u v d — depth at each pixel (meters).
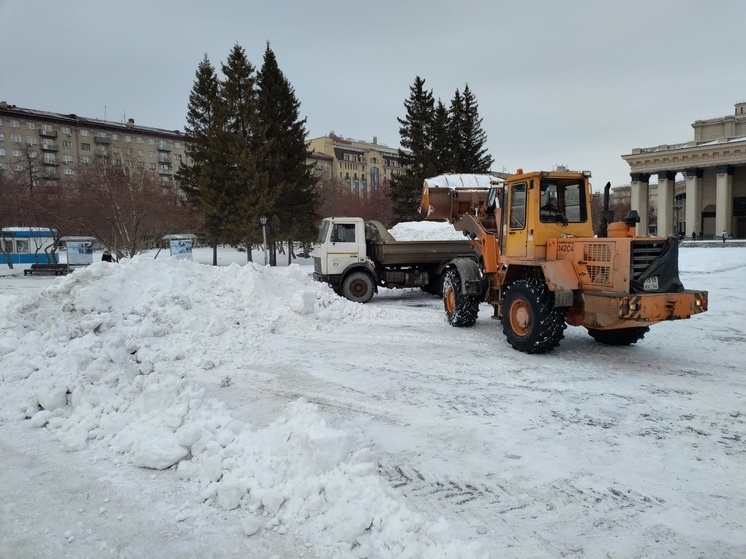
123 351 6.04
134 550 2.93
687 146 59.00
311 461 3.50
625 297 6.20
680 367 6.79
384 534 2.97
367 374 6.59
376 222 14.22
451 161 39.56
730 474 3.84
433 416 5.07
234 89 30.45
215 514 3.30
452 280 9.75
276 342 8.45
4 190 32.75
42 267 26.88
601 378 6.31
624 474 3.86
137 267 9.61
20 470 3.90
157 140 80.06
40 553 2.89
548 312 7.16
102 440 4.41
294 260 37.38
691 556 2.88
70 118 72.00
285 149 31.11
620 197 83.19
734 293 13.73
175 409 4.44
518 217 8.22
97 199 29.14
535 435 4.59
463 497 3.54
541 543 3.01
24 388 5.27
